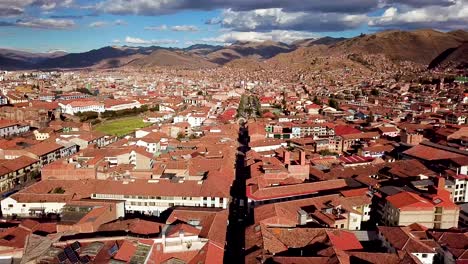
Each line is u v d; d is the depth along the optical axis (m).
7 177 183.50
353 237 113.38
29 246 102.12
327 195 141.88
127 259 95.81
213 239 107.69
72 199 145.38
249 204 145.75
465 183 154.88
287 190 149.25
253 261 98.44
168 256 102.81
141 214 148.75
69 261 93.44
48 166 173.25
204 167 184.25
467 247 103.88
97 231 116.31
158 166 185.50
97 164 181.12
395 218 126.44
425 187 147.75
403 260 98.25
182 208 138.50
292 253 105.56
